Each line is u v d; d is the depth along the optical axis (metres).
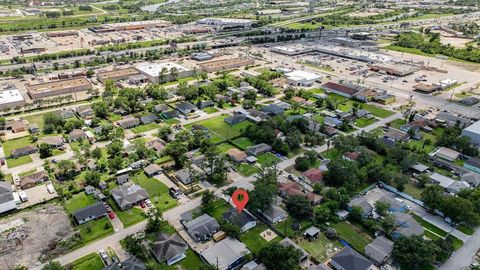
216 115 189.88
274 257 90.44
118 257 96.06
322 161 144.88
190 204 118.81
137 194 119.62
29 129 169.38
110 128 165.25
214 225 105.38
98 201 119.94
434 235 104.94
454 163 144.62
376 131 171.62
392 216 104.50
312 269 90.38
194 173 129.25
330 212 111.75
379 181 129.62
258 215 113.88
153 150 149.75
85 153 145.00
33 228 107.00
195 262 95.31
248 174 136.12
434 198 113.88
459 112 195.62
